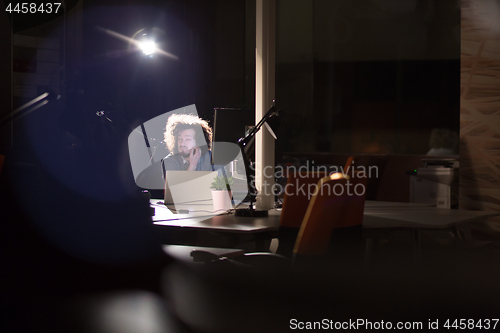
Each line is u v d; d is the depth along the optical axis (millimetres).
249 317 2074
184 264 2557
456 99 11211
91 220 2309
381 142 11547
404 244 4547
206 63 7270
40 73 5039
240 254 2354
